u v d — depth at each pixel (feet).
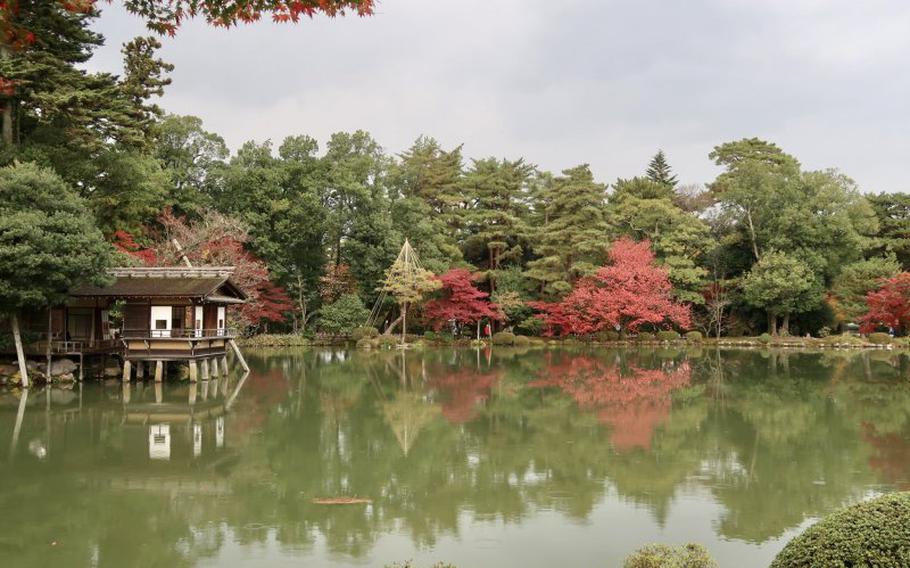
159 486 42.78
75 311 94.94
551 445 54.08
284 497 40.50
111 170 103.14
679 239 168.66
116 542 33.22
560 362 121.80
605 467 47.01
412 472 46.03
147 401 75.36
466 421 64.49
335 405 74.02
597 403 74.69
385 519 36.52
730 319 174.09
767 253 160.04
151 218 141.59
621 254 159.53
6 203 77.15
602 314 153.58
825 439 55.62
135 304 89.86
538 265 173.78
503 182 182.80
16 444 54.49
